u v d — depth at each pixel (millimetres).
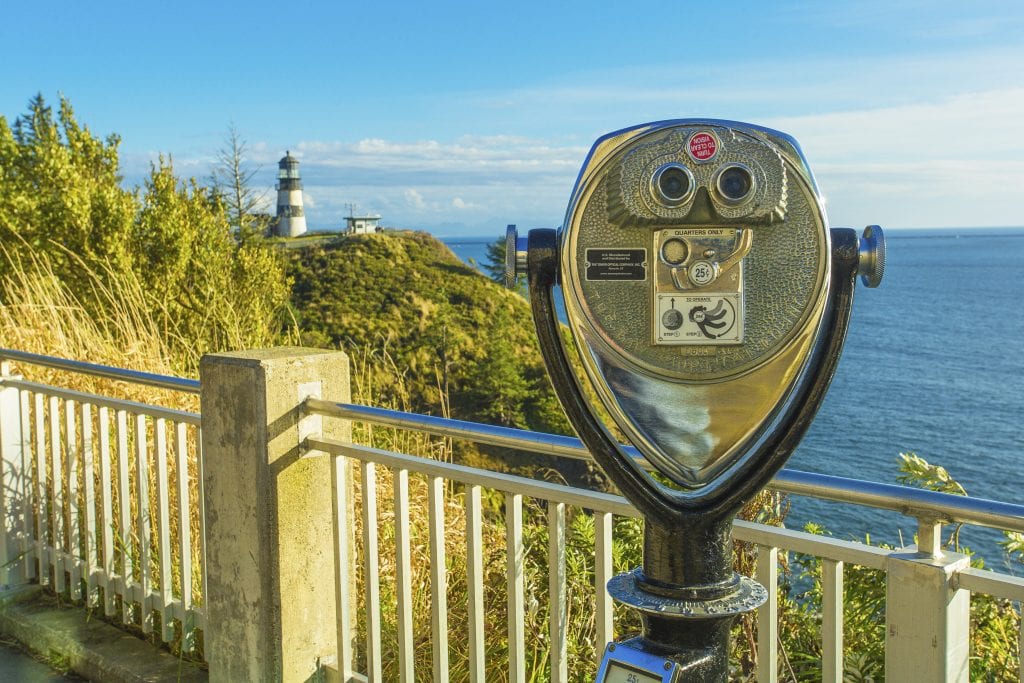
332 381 2758
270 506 2629
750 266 1344
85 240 9711
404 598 2537
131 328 5676
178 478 3133
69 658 3459
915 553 1612
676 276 1343
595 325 1370
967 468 24812
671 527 1371
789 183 1332
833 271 1365
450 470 2346
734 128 1338
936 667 1561
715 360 1354
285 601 2664
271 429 2615
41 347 5324
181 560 3178
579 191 1362
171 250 10023
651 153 1330
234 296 7855
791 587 3264
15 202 9797
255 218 21344
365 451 2545
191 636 3213
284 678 2672
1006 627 2832
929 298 89625
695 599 1363
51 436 3734
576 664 3170
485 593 3463
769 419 1358
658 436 1374
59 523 3770
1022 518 1470
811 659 2947
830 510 11062
